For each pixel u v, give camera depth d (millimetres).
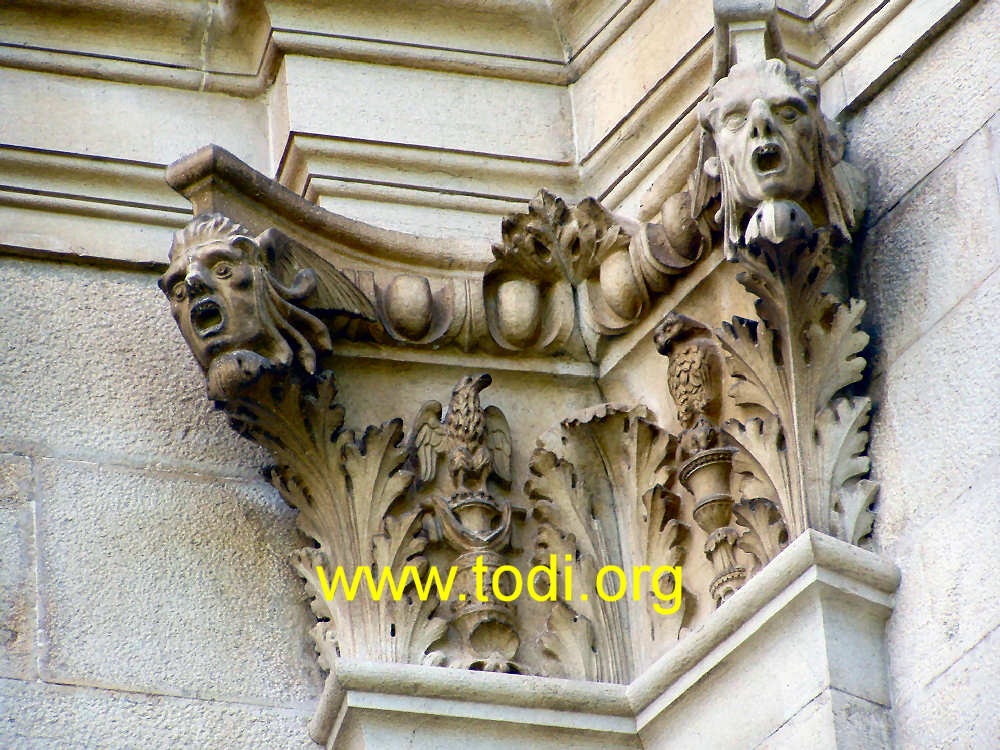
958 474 10195
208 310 10875
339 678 10609
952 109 10938
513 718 10734
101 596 11070
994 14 10914
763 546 10547
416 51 12695
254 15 12703
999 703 9602
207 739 10820
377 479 11250
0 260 11977
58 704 10719
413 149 12391
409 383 11719
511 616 11094
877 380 10758
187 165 11195
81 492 11352
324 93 12477
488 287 11875
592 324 11812
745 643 10391
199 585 11250
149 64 12641
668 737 10727
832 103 11516
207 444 11688
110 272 12109
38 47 12500
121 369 11812
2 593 10953
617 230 11633
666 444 11289
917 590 10188
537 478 11438
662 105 12102
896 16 11375
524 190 12484
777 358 10758
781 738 10133
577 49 12719
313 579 11219
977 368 10281
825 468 10555
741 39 10672
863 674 10109
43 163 12188
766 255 10625
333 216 11609
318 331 11195
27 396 11570
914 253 10812
